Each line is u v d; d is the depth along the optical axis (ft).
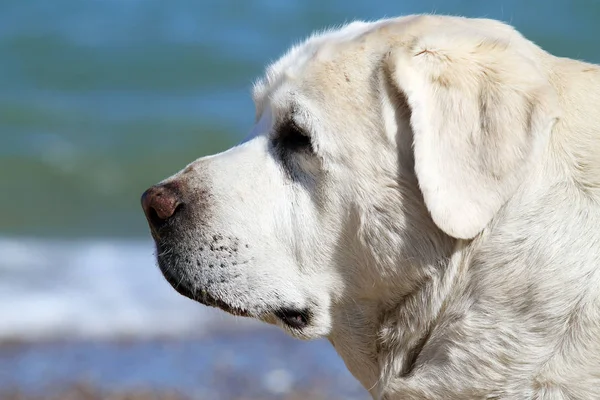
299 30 138.10
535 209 21.04
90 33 131.44
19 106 104.32
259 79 25.57
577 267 20.57
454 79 21.25
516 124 20.63
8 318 51.55
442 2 147.54
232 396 42.11
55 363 46.19
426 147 20.88
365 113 22.40
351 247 23.00
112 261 62.28
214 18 141.49
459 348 21.66
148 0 149.79
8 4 142.00
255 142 24.26
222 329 51.98
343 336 23.97
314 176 23.08
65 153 89.81
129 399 41.65
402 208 22.21
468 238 20.72
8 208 76.64
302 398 41.65
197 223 23.71
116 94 111.96
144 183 84.99
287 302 23.58
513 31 23.75
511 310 21.04
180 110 105.50
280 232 23.41
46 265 61.05
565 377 20.40
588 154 21.13
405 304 22.88
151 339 49.90
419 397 22.33
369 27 23.98
